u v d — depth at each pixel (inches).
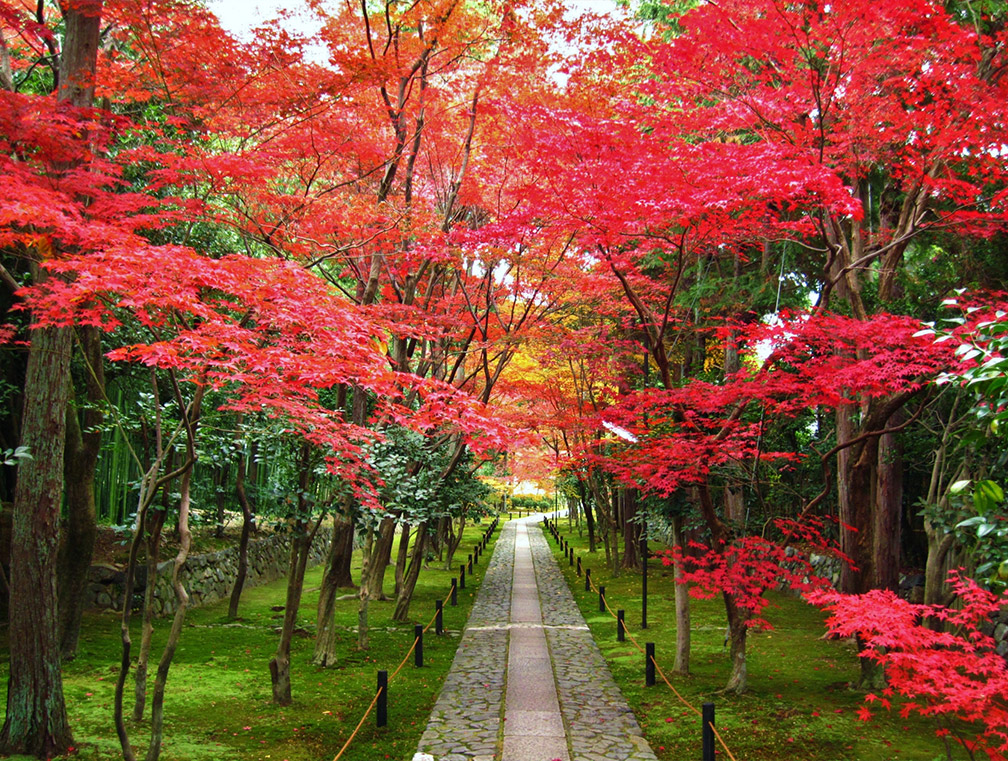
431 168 531.2
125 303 174.4
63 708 246.2
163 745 261.7
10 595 242.5
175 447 347.9
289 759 257.9
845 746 277.1
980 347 154.6
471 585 767.7
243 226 334.3
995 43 327.6
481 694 358.0
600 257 368.5
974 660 194.7
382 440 258.2
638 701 347.3
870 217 470.6
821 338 297.7
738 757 268.2
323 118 347.6
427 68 463.8
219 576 620.1
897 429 322.0
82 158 237.1
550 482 1248.2
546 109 318.3
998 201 325.7
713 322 530.3
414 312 434.9
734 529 399.2
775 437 454.9
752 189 275.0
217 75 303.4
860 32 301.7
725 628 528.1
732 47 327.6
